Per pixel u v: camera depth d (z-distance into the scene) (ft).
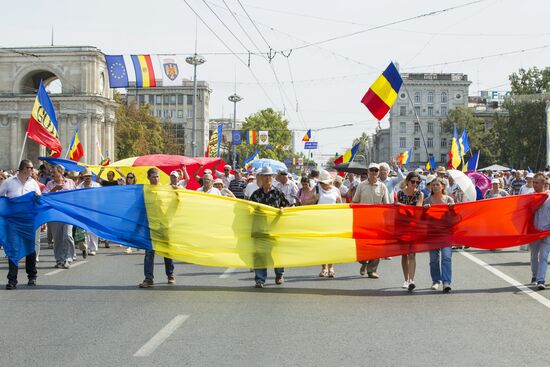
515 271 49.03
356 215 42.45
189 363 23.50
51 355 24.50
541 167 297.94
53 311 32.83
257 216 42.55
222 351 25.20
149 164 75.97
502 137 331.77
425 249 41.06
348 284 42.78
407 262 41.29
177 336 27.58
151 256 41.70
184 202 42.52
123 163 76.48
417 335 28.02
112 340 26.81
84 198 43.09
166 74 100.17
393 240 41.75
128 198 42.80
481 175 85.51
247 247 42.34
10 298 36.70
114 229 42.60
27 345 25.99
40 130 69.26
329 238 42.47
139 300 36.09
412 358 24.40
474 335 28.04
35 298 36.68
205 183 50.08
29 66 299.58
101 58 306.76
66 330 28.60
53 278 45.01
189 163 77.05
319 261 42.55
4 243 40.91
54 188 55.83
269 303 35.35
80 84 300.40
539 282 40.50
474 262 54.95
